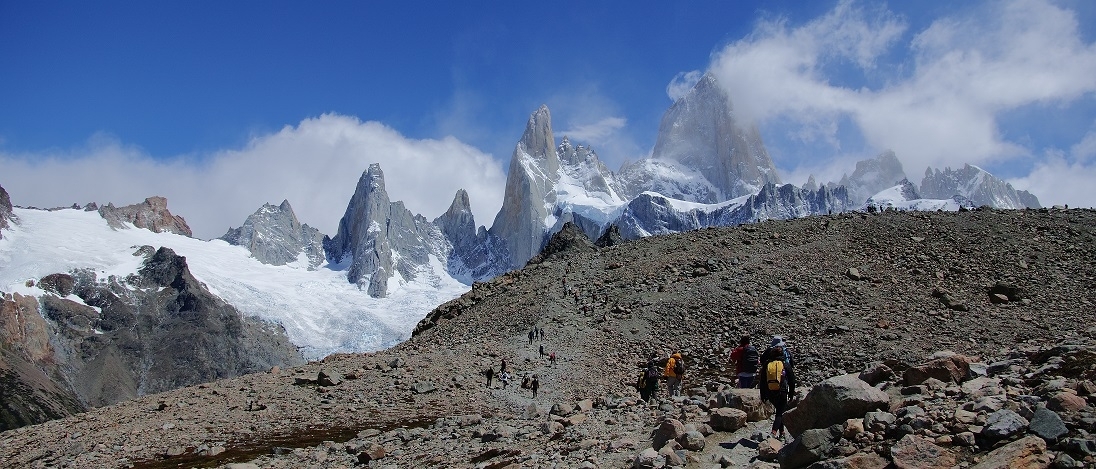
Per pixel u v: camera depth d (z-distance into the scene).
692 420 24.36
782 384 19.72
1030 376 19.75
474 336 79.19
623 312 74.88
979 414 15.91
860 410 17.36
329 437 39.69
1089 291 62.03
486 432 29.67
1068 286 63.78
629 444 22.31
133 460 34.91
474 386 58.06
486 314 87.00
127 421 46.50
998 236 78.62
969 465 14.01
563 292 86.56
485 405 51.66
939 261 73.81
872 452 15.38
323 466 28.50
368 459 28.22
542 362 65.12
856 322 61.00
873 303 65.12
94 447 38.41
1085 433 13.72
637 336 68.25
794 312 65.56
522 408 50.38
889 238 82.38
